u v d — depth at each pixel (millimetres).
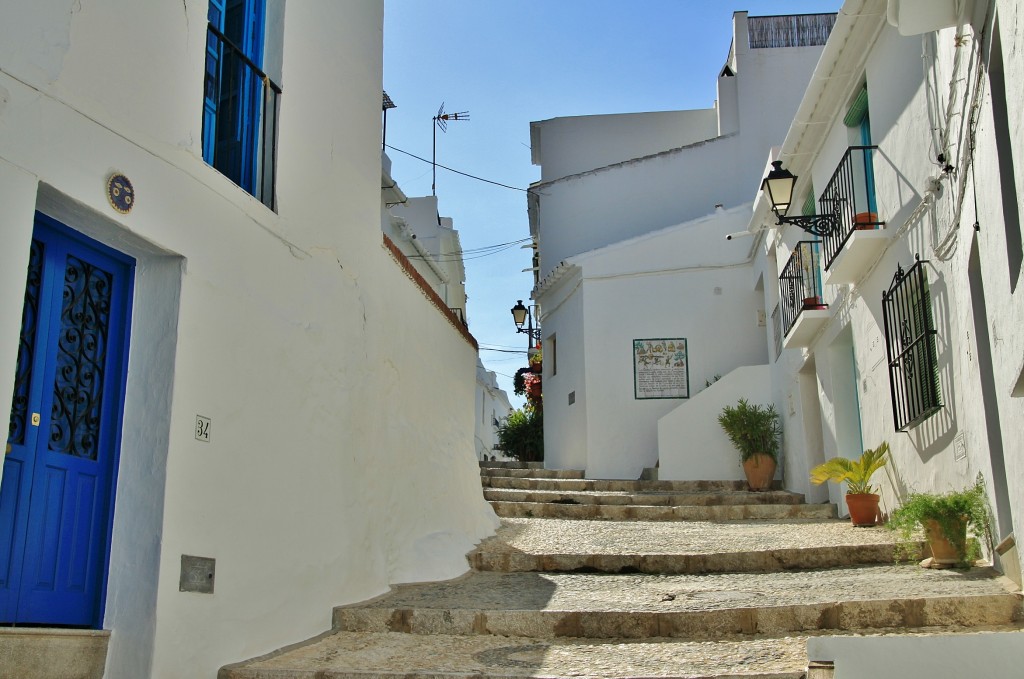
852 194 9008
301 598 5840
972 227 6098
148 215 4730
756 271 15578
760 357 15688
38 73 4113
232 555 5180
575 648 5566
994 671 4332
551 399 17859
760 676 4730
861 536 8742
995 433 6434
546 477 15008
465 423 10453
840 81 9680
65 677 4254
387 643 5738
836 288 10617
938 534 7129
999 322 5488
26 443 4270
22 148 3992
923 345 7824
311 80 6727
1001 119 4957
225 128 5969
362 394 7098
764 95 18281
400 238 14086
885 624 5770
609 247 16469
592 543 9086
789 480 13133
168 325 4895
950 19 5730
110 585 4613
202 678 4828
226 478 5191
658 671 4938
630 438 15672
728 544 8836
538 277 21438
